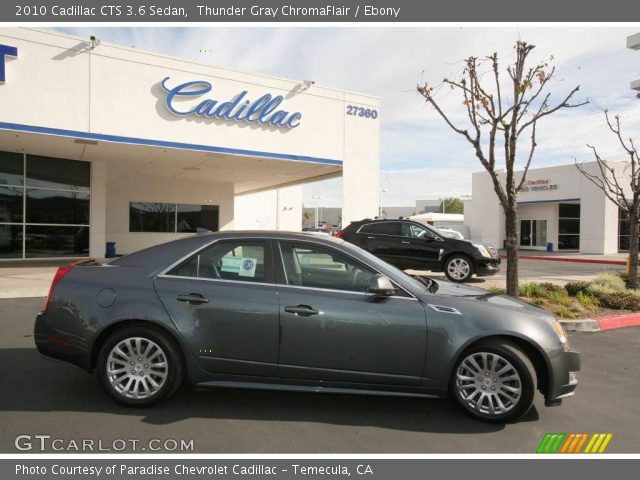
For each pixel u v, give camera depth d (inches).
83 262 177.6
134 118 553.9
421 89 334.3
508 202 329.4
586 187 1079.6
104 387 159.3
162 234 923.4
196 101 593.0
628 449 141.2
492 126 324.8
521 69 311.3
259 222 1322.6
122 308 158.4
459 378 156.2
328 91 693.9
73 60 516.1
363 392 157.0
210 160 687.1
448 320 154.6
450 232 661.9
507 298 177.9
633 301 349.4
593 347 261.1
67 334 160.9
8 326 276.8
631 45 705.0
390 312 155.8
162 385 157.5
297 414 160.1
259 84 637.9
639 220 458.6
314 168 758.5
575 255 1020.5
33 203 645.9
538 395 184.5
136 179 894.4
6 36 481.1
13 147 588.7
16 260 631.2
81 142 549.0
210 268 165.3
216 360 157.6
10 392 173.5
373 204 734.5
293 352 156.4
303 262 165.3
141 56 556.4
